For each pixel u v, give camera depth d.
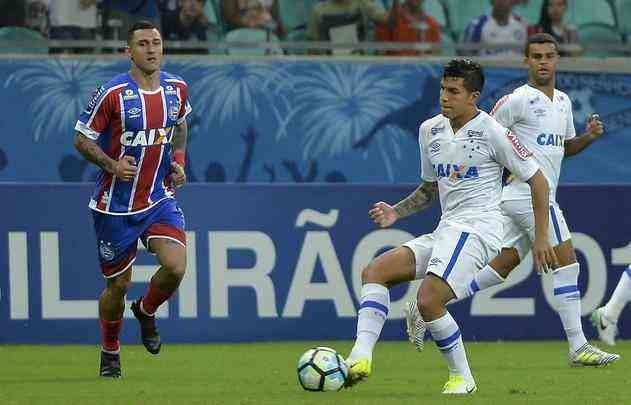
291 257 38.62
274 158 48.94
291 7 51.41
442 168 23.53
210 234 38.31
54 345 37.84
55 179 48.19
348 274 38.84
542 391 24.47
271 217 38.56
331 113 49.19
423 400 21.94
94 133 26.38
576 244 39.56
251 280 38.50
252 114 48.88
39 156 48.12
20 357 34.06
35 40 49.44
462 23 52.06
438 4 51.94
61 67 48.28
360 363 23.50
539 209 23.08
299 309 38.69
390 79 49.47
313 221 38.72
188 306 38.31
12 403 22.06
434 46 50.78
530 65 31.16
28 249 37.84
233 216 38.41
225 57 49.19
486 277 30.98
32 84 48.12
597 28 52.88
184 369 30.34
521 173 23.09
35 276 37.94
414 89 49.59
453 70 22.94
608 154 50.12
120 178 25.92
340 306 38.81
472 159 23.22
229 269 38.41
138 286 38.25
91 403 21.95
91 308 38.12
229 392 24.30
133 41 26.39
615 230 39.66
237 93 48.84
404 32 51.53
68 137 48.28
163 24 50.22
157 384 26.41
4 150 47.94
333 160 49.19
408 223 39.00
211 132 48.69
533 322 39.47
